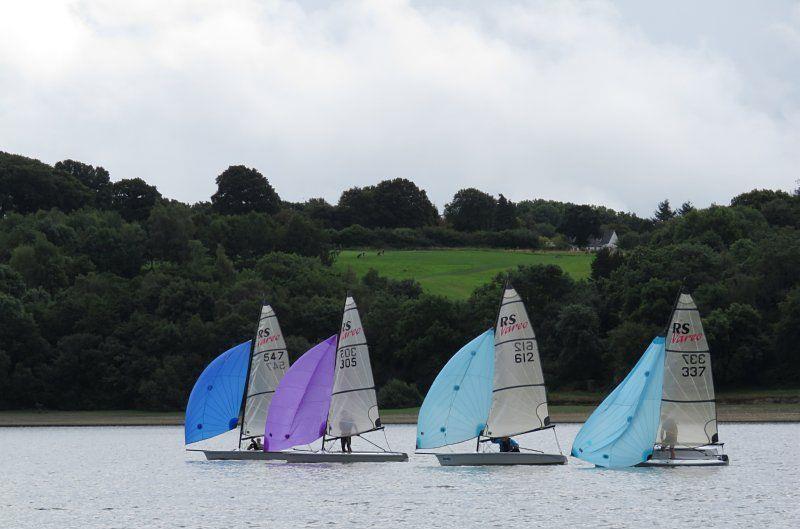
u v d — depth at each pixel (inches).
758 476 3440.0
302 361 3878.0
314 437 3870.6
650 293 6924.2
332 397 3791.8
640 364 3454.7
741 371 6446.9
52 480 3796.8
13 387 7130.9
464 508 2935.5
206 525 2783.0
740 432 5182.1
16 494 3430.1
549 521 2733.8
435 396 3535.9
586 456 3489.2
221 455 4158.5
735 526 2642.7
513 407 3531.0
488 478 3491.6
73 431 6299.2
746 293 6983.3
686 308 3417.8
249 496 3243.1
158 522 2837.1
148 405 7071.9
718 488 3203.7
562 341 7091.5
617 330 6697.8
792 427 5433.1
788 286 7047.2
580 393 6811.0
